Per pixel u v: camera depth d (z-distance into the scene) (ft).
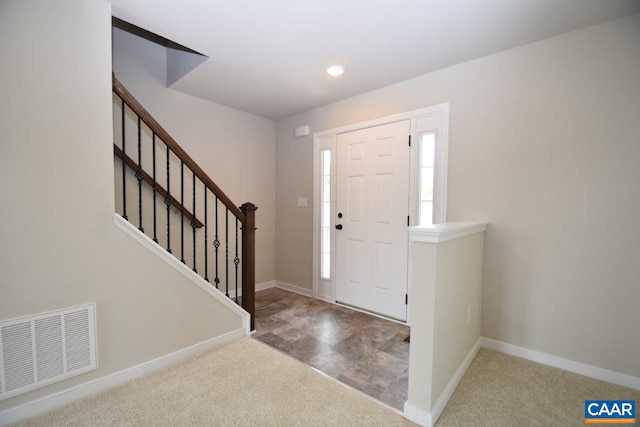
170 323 6.55
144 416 4.94
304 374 6.27
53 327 5.05
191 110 10.25
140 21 6.08
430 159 8.55
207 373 6.24
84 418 4.87
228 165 11.43
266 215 12.89
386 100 9.32
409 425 4.85
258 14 5.82
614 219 5.96
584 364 6.33
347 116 10.40
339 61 7.75
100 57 5.45
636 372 5.82
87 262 5.39
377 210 9.72
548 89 6.60
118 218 5.73
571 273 6.44
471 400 5.46
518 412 5.15
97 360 5.53
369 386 5.90
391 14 5.79
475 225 6.50
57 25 4.98
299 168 12.14
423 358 4.88
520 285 7.06
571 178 6.38
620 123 5.86
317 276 11.59
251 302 8.29
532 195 6.85
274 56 7.49
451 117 8.00
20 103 4.68
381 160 9.55
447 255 5.26
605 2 5.36
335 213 10.93
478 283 7.21
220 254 11.19
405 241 9.11
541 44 6.67
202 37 6.66
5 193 4.60
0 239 4.58
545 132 6.66
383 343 7.77
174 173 9.89
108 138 5.58
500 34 6.45
